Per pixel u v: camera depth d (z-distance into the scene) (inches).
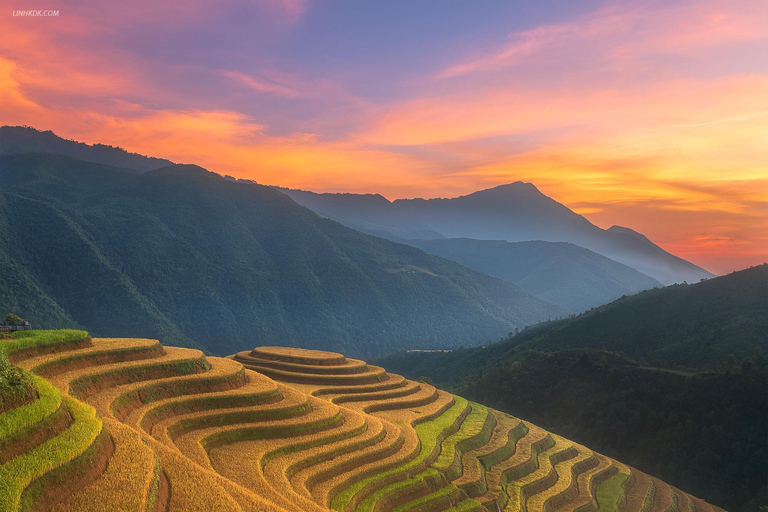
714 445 4552.2
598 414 5536.4
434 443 3294.8
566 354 6919.3
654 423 5132.9
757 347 5708.7
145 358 2615.7
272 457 2272.4
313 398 3277.6
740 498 4084.6
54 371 2092.8
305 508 1734.7
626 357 6545.3
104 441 1387.8
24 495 1067.3
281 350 4997.5
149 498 1234.0
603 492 3786.9
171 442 1975.9
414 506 2517.2
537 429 4795.8
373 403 4033.0
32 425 1254.3
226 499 1362.0
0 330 2608.3
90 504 1135.0
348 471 2509.8
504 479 3373.5
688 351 6599.4
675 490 4111.7
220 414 2404.0
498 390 6683.1
